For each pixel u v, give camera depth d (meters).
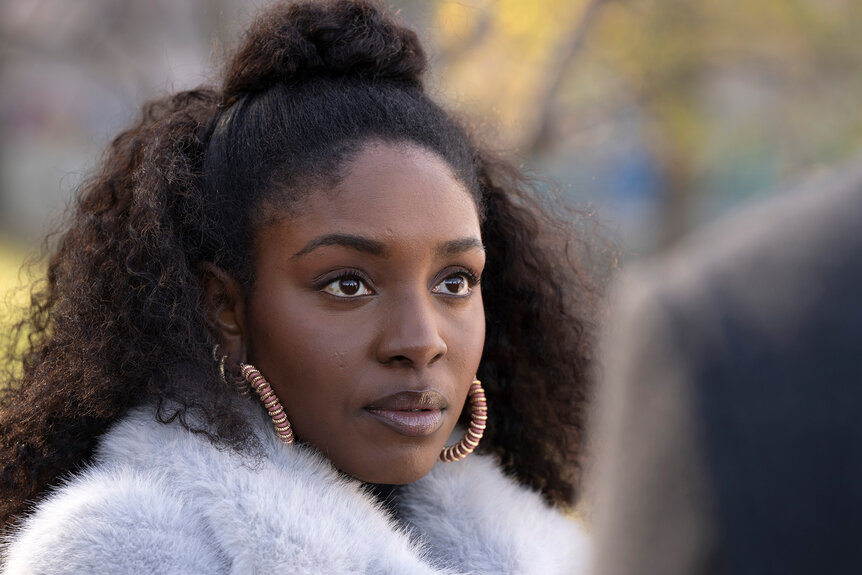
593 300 2.13
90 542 1.30
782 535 0.56
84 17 8.46
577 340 2.09
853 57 8.86
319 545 1.36
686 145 9.41
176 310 1.57
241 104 1.63
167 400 1.54
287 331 1.53
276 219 1.53
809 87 9.41
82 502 1.35
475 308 1.64
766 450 0.57
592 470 1.99
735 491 0.58
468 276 1.62
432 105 1.68
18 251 6.51
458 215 1.57
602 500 0.67
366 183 1.52
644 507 0.61
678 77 8.54
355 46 1.62
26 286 2.04
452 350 1.58
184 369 1.58
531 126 6.11
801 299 0.58
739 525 0.57
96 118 12.22
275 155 1.55
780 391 0.57
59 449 1.60
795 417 0.57
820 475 0.56
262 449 1.48
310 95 1.59
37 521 1.39
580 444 2.09
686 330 0.61
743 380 0.58
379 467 1.54
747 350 0.58
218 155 1.61
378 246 1.50
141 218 1.62
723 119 9.91
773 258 0.60
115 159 1.83
